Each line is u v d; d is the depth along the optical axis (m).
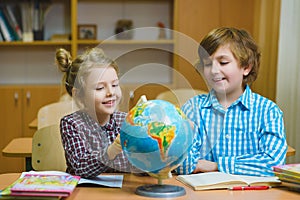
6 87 3.78
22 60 4.13
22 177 1.35
